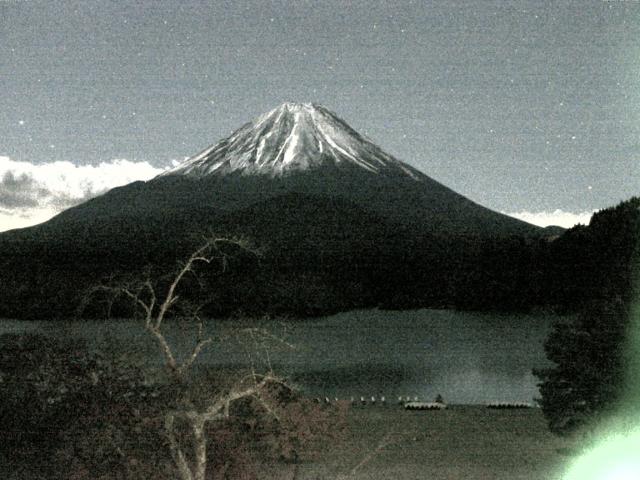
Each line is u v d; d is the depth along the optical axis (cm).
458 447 3028
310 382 6138
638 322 2384
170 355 2095
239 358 5191
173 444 1972
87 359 2423
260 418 2364
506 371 7381
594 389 2430
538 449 2989
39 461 2412
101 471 2211
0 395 2436
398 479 2497
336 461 2758
